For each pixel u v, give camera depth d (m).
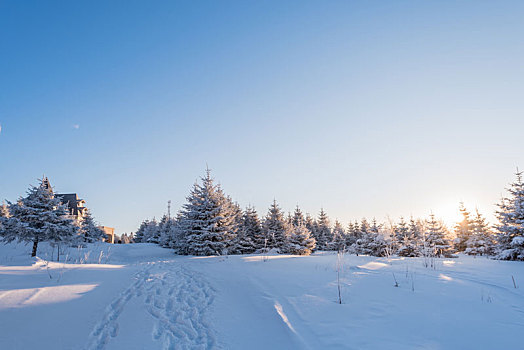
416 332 4.73
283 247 33.34
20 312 5.38
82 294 6.84
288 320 5.33
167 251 33.09
